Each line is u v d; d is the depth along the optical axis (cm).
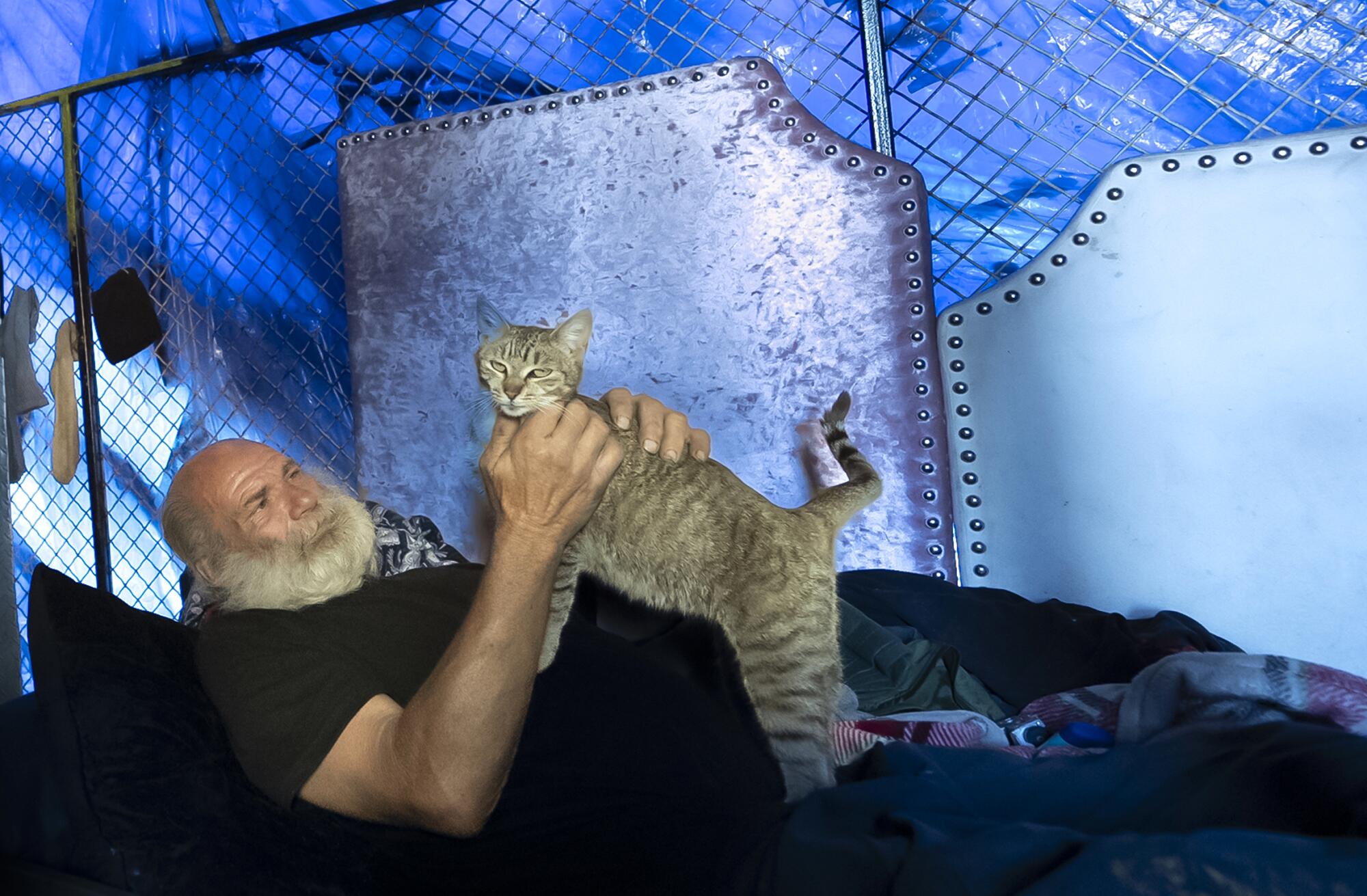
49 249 382
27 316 343
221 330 366
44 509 389
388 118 345
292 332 357
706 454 213
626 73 318
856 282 271
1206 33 275
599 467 125
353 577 181
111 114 370
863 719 200
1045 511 263
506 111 298
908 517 269
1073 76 290
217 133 360
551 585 125
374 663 157
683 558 200
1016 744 193
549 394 216
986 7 294
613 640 192
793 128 273
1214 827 124
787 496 278
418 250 308
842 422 232
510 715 118
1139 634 222
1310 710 162
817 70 309
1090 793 142
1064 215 295
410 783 119
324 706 136
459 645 119
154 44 364
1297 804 129
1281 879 102
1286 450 243
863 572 255
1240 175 244
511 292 299
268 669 142
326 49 347
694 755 168
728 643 215
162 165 366
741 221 278
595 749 159
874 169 268
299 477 183
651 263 286
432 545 226
